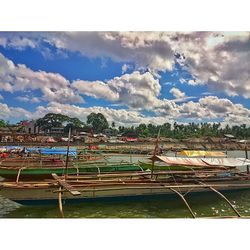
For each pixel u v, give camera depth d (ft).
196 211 47.34
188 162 54.95
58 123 125.70
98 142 131.75
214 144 120.16
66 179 50.08
